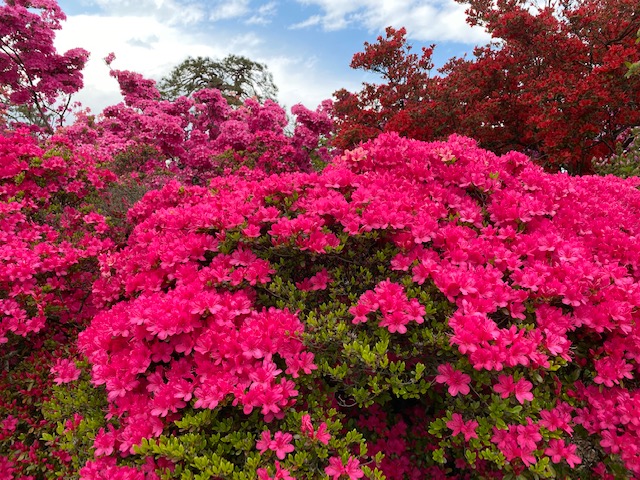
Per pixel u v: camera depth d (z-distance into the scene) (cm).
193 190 440
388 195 309
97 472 219
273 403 201
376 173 362
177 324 235
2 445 328
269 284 287
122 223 501
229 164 909
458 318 216
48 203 502
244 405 201
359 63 1410
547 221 308
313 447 207
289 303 275
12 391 356
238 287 280
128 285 303
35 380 350
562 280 249
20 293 355
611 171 753
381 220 274
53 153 519
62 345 376
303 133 979
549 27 1020
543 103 967
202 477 186
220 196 395
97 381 237
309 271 312
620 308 230
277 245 280
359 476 193
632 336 232
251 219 306
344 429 271
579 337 252
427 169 353
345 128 1308
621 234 308
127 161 812
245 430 226
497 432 208
